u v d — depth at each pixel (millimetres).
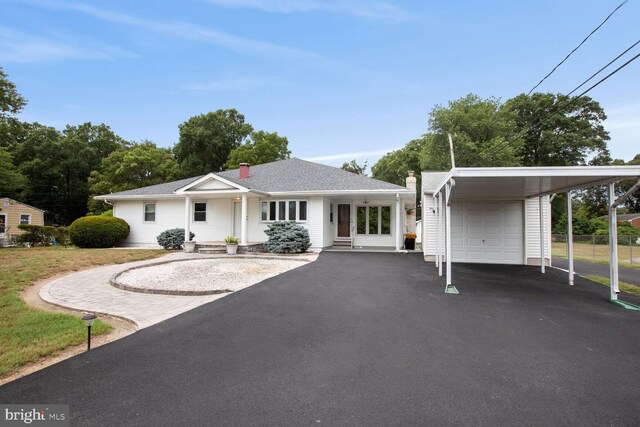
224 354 3938
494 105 32625
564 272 10773
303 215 16812
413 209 24531
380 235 18219
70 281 8523
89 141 45844
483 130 30750
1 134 26984
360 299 6664
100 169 44469
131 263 11906
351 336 4566
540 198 10852
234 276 9352
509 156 29484
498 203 12852
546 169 6723
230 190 15656
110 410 2740
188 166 38219
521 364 3699
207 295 7098
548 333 4762
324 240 16797
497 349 4133
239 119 43688
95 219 17516
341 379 3316
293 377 3359
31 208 29391
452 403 2873
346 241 18250
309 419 2619
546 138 34562
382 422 2582
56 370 3504
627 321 5402
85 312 5895
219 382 3244
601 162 35562
